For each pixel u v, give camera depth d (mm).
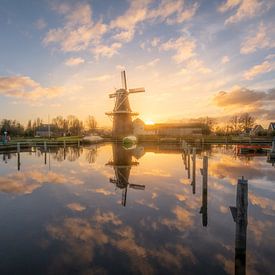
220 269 5789
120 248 6797
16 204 10961
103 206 10656
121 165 24016
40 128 112000
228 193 12617
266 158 29125
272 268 5840
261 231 7934
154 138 68812
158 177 17422
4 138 49781
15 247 6895
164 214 9562
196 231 7922
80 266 5922
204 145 57219
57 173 19484
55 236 7594
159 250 6688
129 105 69000
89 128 118875
